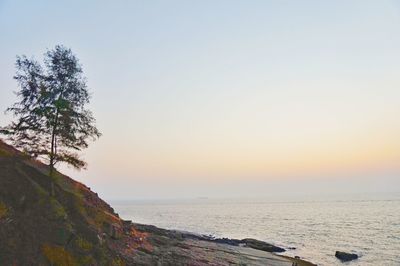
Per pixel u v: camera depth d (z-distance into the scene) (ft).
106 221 110.42
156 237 150.00
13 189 86.12
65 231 85.81
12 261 71.31
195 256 125.90
